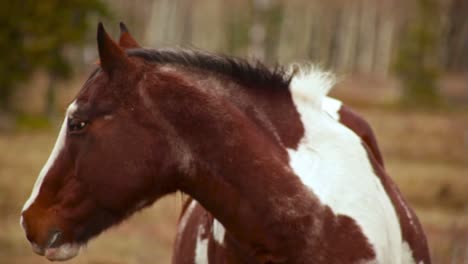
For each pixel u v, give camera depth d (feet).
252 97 20.75
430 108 176.35
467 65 207.10
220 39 284.61
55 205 20.61
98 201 20.39
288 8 287.28
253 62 20.93
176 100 20.24
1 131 121.19
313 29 302.66
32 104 145.69
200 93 20.34
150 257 52.75
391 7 302.45
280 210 19.90
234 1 289.53
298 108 21.02
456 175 82.64
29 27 127.44
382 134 117.19
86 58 166.09
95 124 20.30
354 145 21.26
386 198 21.57
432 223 59.00
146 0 274.36
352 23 301.63
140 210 20.71
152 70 20.53
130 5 271.08
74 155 20.48
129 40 21.84
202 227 23.54
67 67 135.74
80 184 20.44
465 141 103.09
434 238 50.57
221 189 20.20
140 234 58.85
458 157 97.86
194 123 20.18
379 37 300.81
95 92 20.43
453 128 125.08
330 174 20.34
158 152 20.24
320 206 19.93
